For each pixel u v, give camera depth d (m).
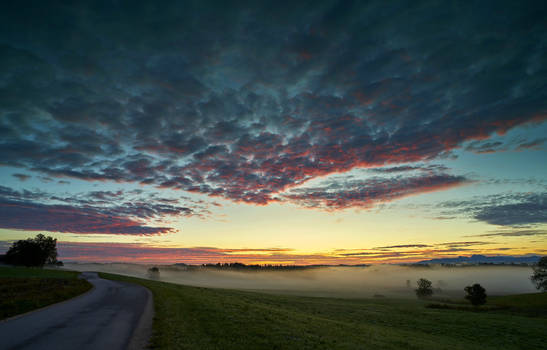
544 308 75.06
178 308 24.17
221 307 25.92
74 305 24.73
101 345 13.26
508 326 45.41
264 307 32.41
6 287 33.75
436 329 40.94
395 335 28.17
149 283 57.69
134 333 15.48
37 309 22.19
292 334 17.80
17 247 102.38
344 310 52.25
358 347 17.11
